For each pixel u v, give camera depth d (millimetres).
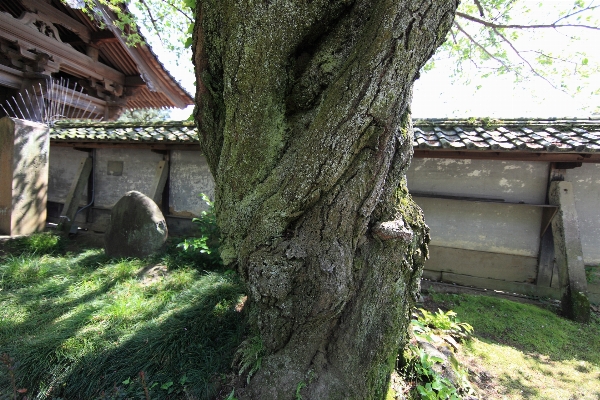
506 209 4453
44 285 3424
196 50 1750
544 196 4301
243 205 1639
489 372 2570
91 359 2168
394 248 1854
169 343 2309
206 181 5832
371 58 1246
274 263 1518
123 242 4547
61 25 7309
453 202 4660
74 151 6809
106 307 2891
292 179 1416
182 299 3109
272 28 1387
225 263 1889
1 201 4793
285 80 1510
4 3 6762
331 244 1505
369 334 1902
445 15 1353
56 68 7113
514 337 3166
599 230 4133
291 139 1524
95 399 1912
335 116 1300
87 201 6637
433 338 2707
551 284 4301
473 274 4609
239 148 1594
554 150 3680
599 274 4070
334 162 1345
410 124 1832
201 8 1620
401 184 2119
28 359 2125
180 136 5422
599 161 3797
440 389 2018
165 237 4730
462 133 4426
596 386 2475
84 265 4160
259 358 1895
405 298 2100
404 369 2205
